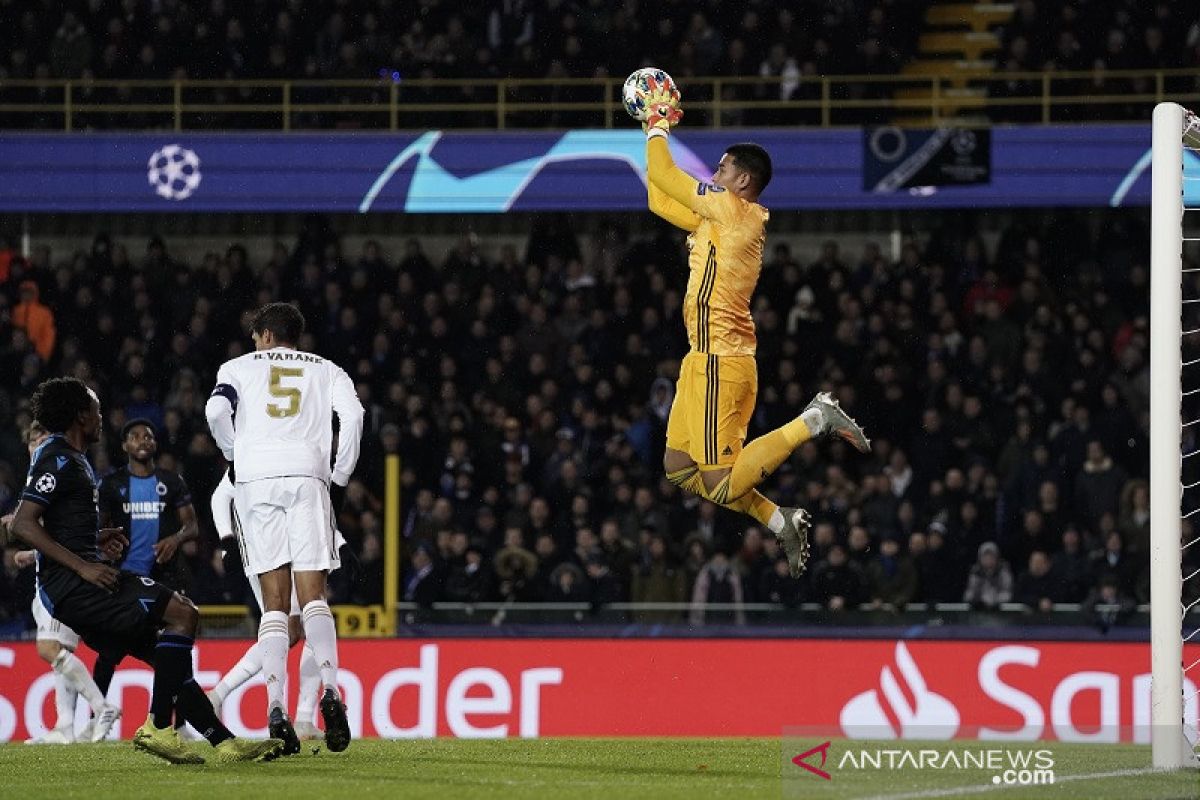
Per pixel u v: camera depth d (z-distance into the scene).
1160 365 21.64
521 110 55.44
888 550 42.41
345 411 21.31
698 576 42.28
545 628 37.84
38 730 36.16
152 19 57.25
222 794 17.28
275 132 51.75
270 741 20.69
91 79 55.59
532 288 52.88
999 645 37.00
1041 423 48.03
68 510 20.45
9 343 52.28
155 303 52.50
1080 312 50.91
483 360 51.09
